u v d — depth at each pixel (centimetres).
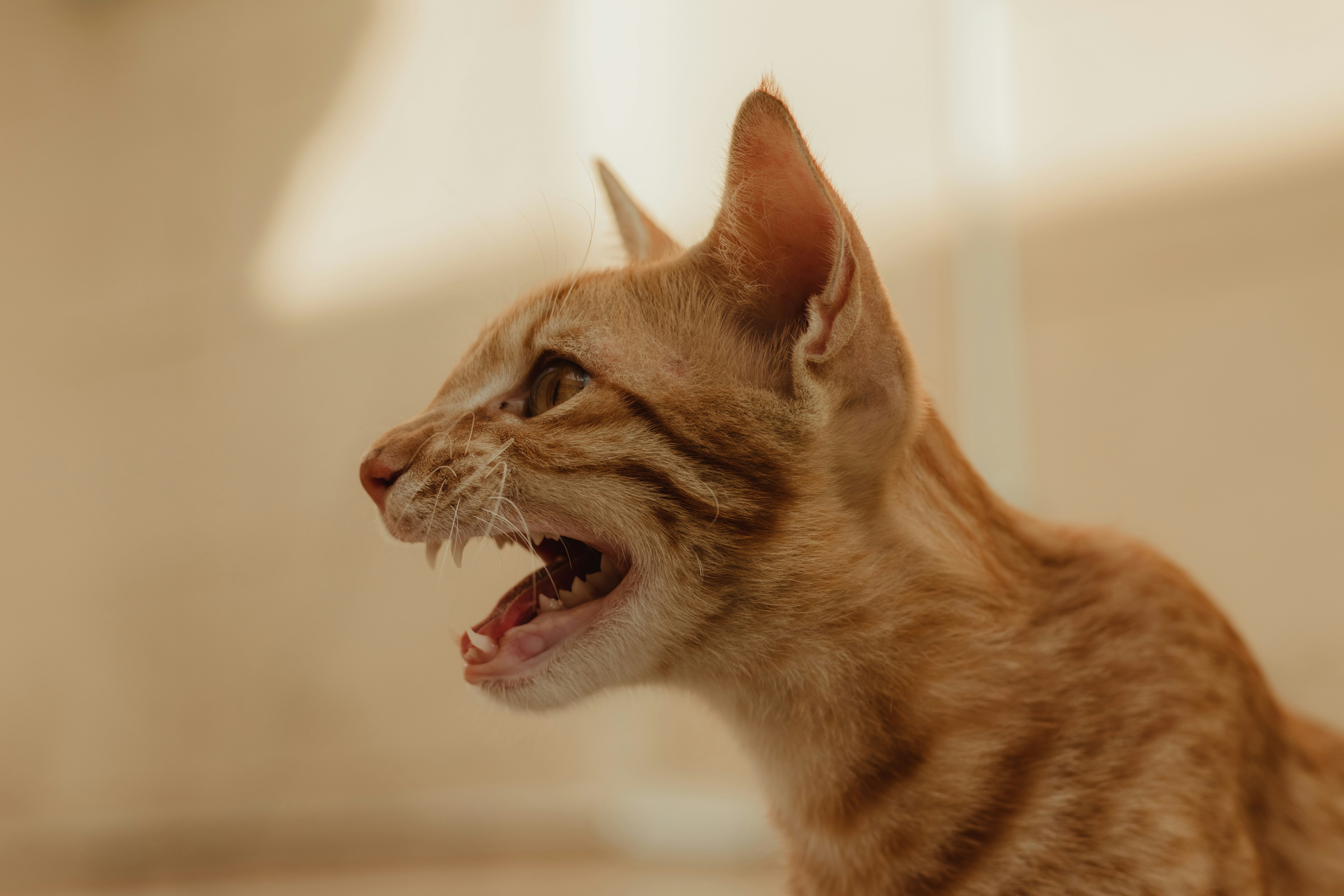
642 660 40
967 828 39
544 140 87
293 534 98
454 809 82
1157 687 39
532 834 78
